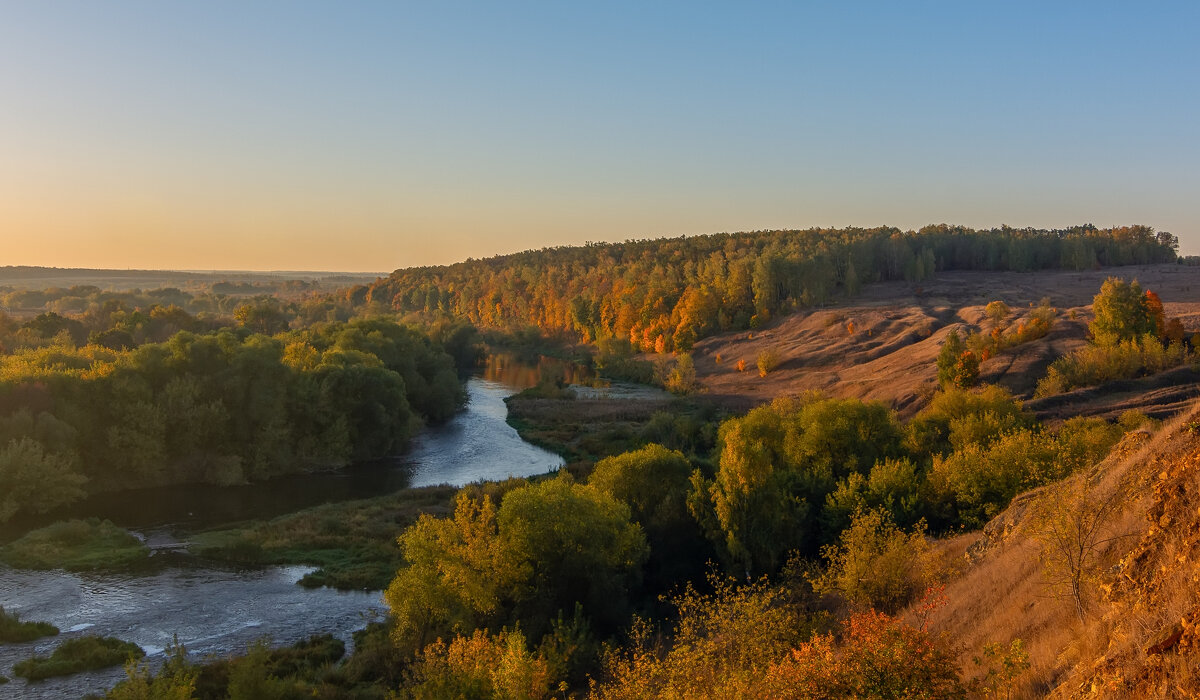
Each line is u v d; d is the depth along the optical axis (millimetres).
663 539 41875
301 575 42750
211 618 36594
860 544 27594
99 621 35812
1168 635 10281
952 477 38719
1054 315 99812
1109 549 16656
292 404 70375
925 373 91812
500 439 83938
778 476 42812
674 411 96125
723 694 16609
